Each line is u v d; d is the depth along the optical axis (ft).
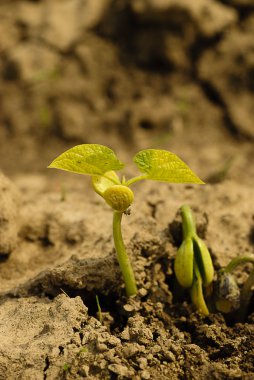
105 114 2.95
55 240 2.12
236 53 3.04
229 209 2.23
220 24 3.05
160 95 3.01
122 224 1.99
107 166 1.73
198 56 3.06
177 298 1.95
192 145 2.81
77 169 1.72
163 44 3.05
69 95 3.01
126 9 3.14
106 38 3.15
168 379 1.71
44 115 2.94
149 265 1.94
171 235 2.00
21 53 3.09
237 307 1.88
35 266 2.06
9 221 2.03
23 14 3.24
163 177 1.73
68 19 3.18
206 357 1.77
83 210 2.25
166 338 1.80
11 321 1.82
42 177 2.64
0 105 3.01
